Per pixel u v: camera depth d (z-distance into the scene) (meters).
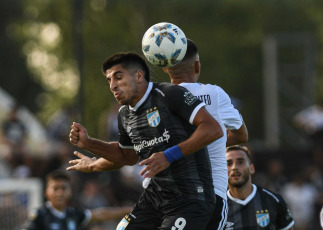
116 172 48.25
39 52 85.94
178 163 18.69
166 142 18.66
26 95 115.62
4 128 56.12
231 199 24.38
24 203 42.31
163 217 19.19
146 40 19.25
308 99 78.62
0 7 111.31
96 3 84.75
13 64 114.12
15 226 41.94
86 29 81.12
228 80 91.38
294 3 93.06
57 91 83.19
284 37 80.25
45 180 48.97
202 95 19.98
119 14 84.62
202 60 88.88
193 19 89.50
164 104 18.62
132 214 20.06
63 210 33.41
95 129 74.12
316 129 62.75
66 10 81.69
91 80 76.69
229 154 24.19
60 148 50.97
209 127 17.97
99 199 45.84
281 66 79.25
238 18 92.38
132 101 18.88
